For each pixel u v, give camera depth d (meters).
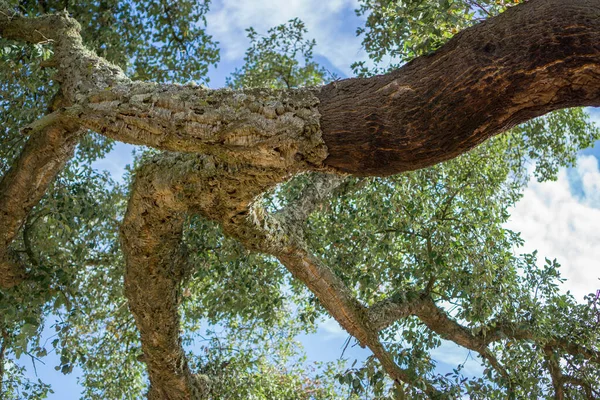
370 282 5.66
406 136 2.26
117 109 2.90
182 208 3.88
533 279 5.73
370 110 2.33
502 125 2.18
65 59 4.29
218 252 5.84
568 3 2.01
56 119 3.09
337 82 2.53
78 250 5.62
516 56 2.04
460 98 2.13
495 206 6.01
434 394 4.96
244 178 3.18
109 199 6.84
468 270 5.45
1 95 5.79
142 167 3.84
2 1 5.04
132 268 4.45
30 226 5.50
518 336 5.58
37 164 5.00
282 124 2.51
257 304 6.13
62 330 5.45
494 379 5.29
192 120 2.72
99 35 6.53
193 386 5.38
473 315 5.18
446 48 2.24
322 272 4.77
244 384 6.49
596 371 5.93
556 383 6.02
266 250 4.43
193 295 6.99
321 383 7.39
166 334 4.85
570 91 2.02
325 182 5.52
